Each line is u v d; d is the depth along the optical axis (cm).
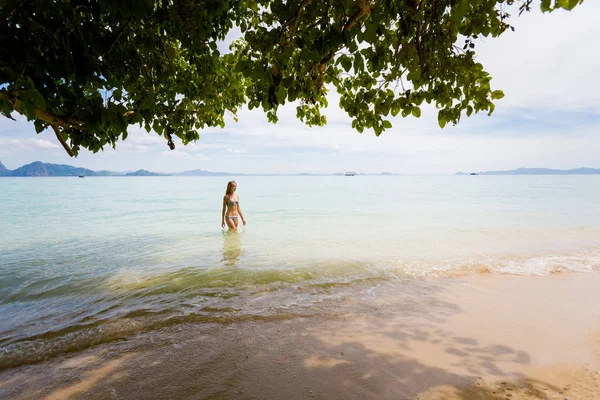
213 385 265
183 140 426
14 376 282
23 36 162
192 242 898
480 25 239
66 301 467
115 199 2927
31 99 164
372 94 299
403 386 260
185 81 398
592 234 970
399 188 5222
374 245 841
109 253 770
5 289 518
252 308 433
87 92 285
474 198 2764
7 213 1720
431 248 798
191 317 404
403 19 234
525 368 284
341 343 334
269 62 253
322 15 230
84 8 188
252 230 1098
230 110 493
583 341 331
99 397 252
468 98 290
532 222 1246
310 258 702
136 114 254
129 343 340
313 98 346
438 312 411
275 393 253
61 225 1253
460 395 248
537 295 469
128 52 253
